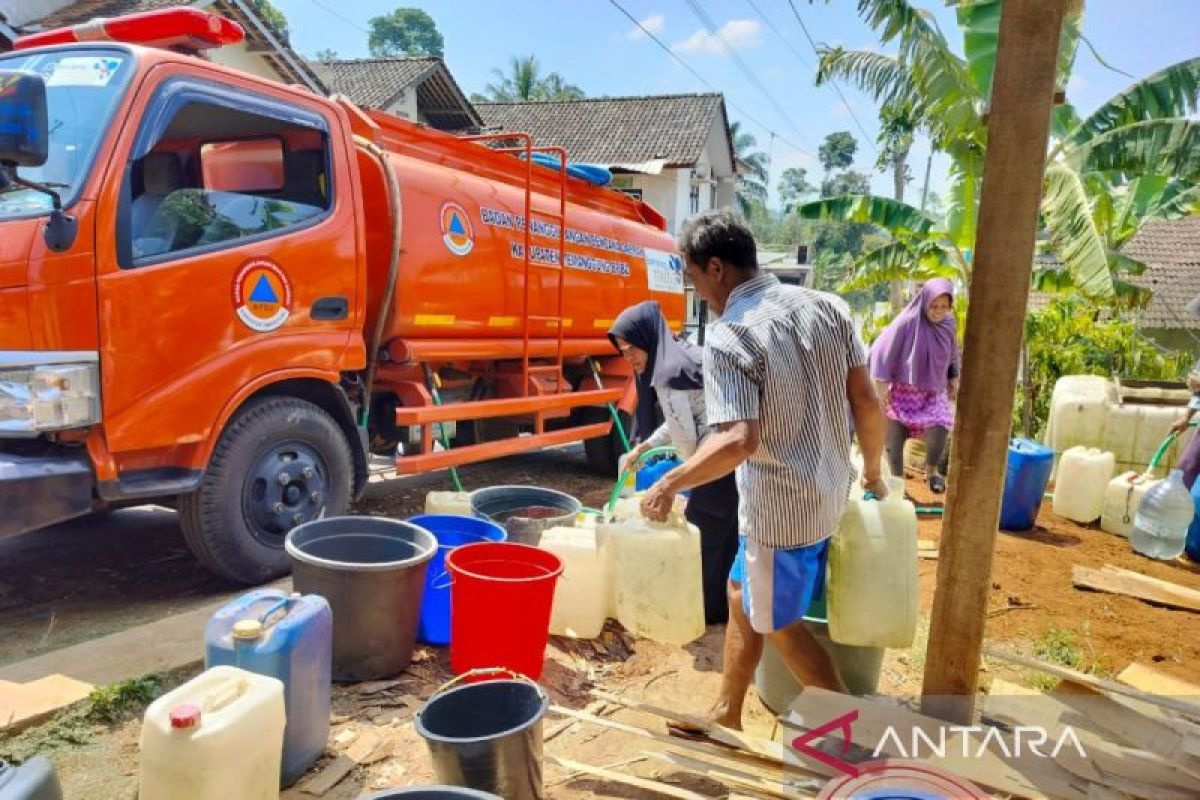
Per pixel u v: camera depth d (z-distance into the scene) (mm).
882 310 15180
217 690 2268
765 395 2488
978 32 7129
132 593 4246
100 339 3504
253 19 14445
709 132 28781
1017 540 5953
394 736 2971
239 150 4617
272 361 4168
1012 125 2309
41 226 3461
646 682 3561
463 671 3297
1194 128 6938
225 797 2166
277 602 2758
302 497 4395
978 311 2447
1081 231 6898
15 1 13211
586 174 7320
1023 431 9820
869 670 3180
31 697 2961
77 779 2631
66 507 3459
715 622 4191
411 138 5551
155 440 3691
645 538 3199
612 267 7383
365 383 5012
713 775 2658
